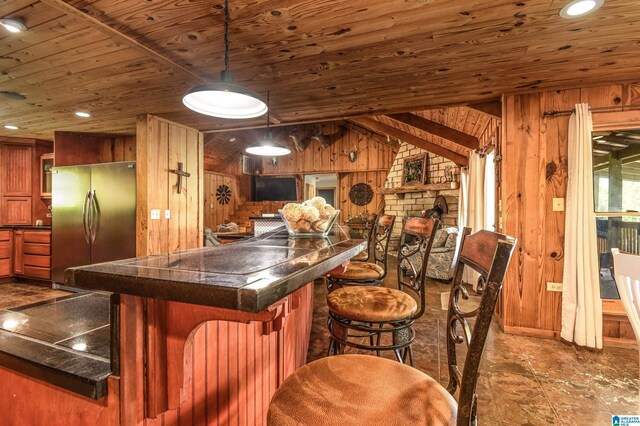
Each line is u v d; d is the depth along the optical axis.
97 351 0.74
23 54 2.17
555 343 2.55
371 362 0.91
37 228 4.41
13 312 0.98
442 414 0.70
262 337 1.26
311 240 1.53
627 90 2.55
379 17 1.73
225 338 1.00
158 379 0.68
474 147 4.30
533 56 2.16
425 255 1.43
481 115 3.54
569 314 2.53
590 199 2.49
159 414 0.69
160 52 2.14
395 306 1.35
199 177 4.30
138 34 1.91
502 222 2.85
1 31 1.87
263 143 3.86
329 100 3.12
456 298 1.00
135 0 1.59
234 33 1.90
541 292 2.70
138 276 0.62
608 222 2.62
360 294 1.50
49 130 4.49
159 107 3.38
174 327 0.69
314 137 8.10
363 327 1.32
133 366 0.64
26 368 0.71
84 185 3.89
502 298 2.89
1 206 4.90
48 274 4.32
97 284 0.65
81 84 2.73
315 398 0.74
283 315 0.84
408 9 1.65
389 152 8.03
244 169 8.95
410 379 0.83
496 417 1.64
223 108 2.10
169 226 3.79
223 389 0.99
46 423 0.72
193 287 0.56
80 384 0.64
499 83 2.62
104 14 1.71
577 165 2.53
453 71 2.41
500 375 2.05
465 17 1.72
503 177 2.81
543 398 1.80
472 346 0.66
